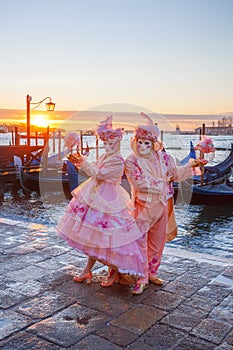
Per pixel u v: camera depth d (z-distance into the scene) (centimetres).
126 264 332
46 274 390
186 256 448
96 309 315
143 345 264
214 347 262
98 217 330
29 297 336
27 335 274
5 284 363
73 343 265
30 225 592
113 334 277
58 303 325
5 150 1717
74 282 370
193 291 351
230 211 1193
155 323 293
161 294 345
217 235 934
